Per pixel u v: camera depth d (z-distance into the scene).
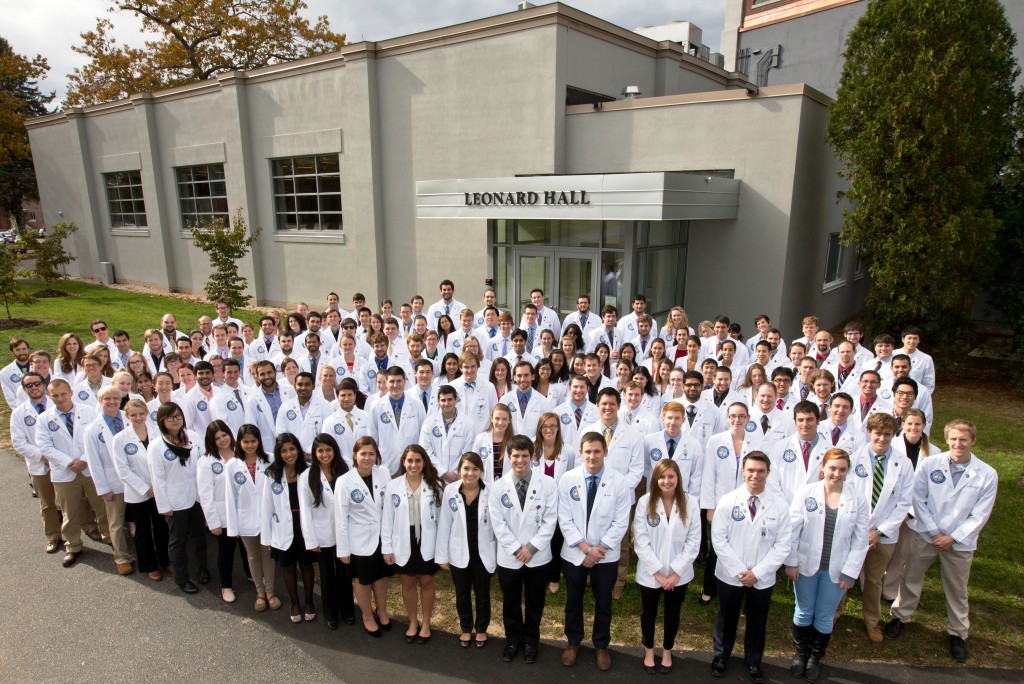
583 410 6.77
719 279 13.59
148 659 5.07
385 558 5.07
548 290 13.71
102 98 33.50
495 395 7.29
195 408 7.29
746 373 7.27
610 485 4.97
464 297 16.05
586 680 4.83
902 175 11.66
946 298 11.77
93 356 7.45
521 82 14.07
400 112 16.28
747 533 4.69
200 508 6.08
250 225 20.27
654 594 4.82
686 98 13.01
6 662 5.02
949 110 11.18
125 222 25.86
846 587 4.67
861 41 12.09
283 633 5.43
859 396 6.72
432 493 5.08
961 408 11.16
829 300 16.06
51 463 6.29
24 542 6.93
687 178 11.27
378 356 8.76
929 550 5.12
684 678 4.85
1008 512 7.20
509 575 4.92
